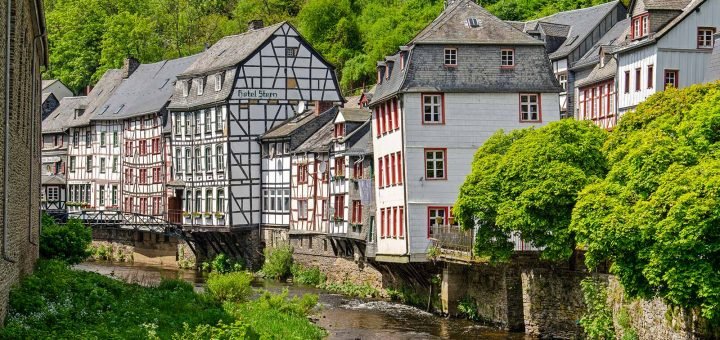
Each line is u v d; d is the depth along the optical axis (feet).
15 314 85.97
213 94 245.04
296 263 214.48
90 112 311.88
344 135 197.16
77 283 110.32
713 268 89.45
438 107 161.48
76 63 393.91
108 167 302.04
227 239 238.27
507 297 132.77
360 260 186.60
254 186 238.27
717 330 91.97
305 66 243.60
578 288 121.39
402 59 165.07
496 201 127.75
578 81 220.23
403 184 160.97
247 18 406.41
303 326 127.03
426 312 152.87
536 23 250.57
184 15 415.23
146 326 97.09
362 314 150.41
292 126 232.12
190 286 137.59
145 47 380.99
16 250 91.81
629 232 96.07
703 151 98.22
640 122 119.65
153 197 274.77
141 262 260.83
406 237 160.04
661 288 94.27
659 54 171.53
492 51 163.63
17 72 87.71
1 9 73.56
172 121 260.21
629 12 184.14
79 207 309.22
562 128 125.59
